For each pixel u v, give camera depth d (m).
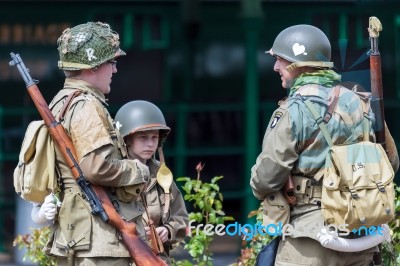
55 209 11.95
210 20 27.64
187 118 28.03
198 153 28.09
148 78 27.67
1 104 27.00
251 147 27.42
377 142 12.99
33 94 12.14
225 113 28.03
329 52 12.80
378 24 13.00
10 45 26.86
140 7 27.39
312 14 26.86
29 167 12.04
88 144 11.78
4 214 26.02
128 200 12.11
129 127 14.25
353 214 12.08
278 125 12.27
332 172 12.20
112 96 27.55
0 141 26.89
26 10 26.83
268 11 27.41
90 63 12.28
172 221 14.41
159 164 14.56
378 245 13.02
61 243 11.97
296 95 12.48
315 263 12.39
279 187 12.36
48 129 12.08
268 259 12.76
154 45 27.59
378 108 12.99
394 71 27.02
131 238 11.85
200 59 27.81
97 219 11.89
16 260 24.77
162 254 14.22
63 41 12.36
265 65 27.53
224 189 27.77
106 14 27.27
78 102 12.09
